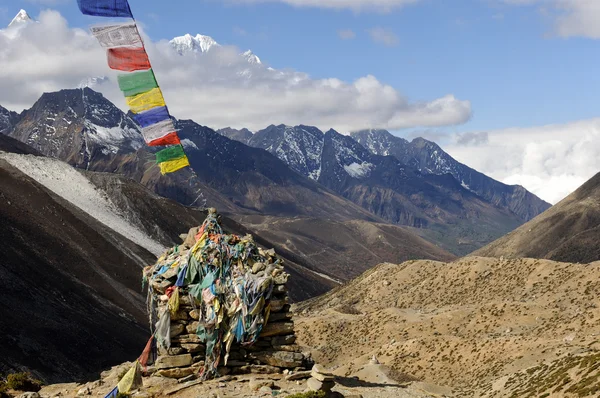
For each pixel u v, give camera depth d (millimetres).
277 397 23562
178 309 26359
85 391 25547
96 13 26094
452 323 131750
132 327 166875
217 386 24984
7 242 178250
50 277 172625
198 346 26125
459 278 172125
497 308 133125
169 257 28125
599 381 54531
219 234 27703
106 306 176000
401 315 141000
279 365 26516
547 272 154000
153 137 27344
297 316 171125
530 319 125188
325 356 131875
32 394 25328
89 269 198250
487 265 173125
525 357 91938
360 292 198000
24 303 143000
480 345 103750
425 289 176125
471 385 89125
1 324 122750
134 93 27000
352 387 27500
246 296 26234
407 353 111188
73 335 137875
